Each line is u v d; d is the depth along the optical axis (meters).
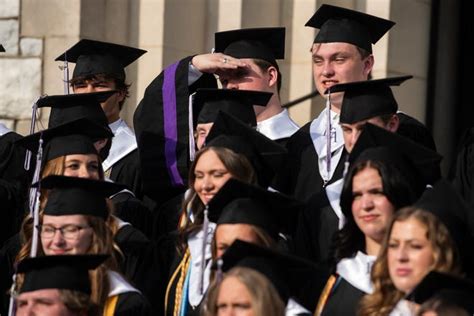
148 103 24.55
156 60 29.28
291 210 19.86
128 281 20.42
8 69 30.09
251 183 20.55
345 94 21.48
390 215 18.86
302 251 21.11
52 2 29.75
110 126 25.19
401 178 18.95
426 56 30.33
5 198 24.47
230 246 18.59
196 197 21.02
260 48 23.50
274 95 23.58
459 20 31.66
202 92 22.56
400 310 17.50
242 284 17.45
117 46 25.58
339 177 22.17
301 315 18.50
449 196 18.86
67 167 22.09
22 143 22.70
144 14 29.50
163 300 21.92
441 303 16.83
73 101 24.12
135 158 24.95
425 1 30.20
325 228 20.89
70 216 20.48
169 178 24.23
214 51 24.06
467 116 31.50
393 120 21.48
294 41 29.62
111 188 20.92
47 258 19.33
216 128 21.38
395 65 29.20
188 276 20.97
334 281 19.39
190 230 21.02
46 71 29.75
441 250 17.61
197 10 29.81
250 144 21.08
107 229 20.73
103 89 25.19
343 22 22.89
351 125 21.28
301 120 29.28
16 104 29.98
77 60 25.42
